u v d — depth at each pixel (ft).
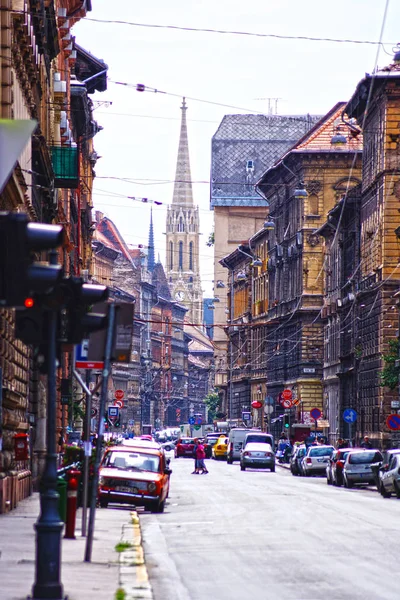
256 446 414.62
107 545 120.98
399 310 372.17
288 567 108.47
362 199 440.45
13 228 63.36
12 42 172.96
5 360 168.76
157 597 86.99
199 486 286.05
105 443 280.72
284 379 587.68
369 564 110.63
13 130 63.87
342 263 479.82
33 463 227.40
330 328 519.60
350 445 399.03
